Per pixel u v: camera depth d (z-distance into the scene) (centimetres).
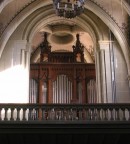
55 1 1414
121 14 2077
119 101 2027
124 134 1598
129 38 2061
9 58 2097
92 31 2214
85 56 2775
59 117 1633
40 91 2394
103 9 2077
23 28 2169
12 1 2050
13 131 1559
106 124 1573
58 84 2434
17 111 1628
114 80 2072
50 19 2267
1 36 2044
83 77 2458
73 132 1562
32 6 2094
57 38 2758
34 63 2469
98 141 1652
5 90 2020
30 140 1648
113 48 2147
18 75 2064
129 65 2047
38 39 2747
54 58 2602
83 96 2400
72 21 2311
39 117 1633
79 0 1405
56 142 1658
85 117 1634
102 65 2108
